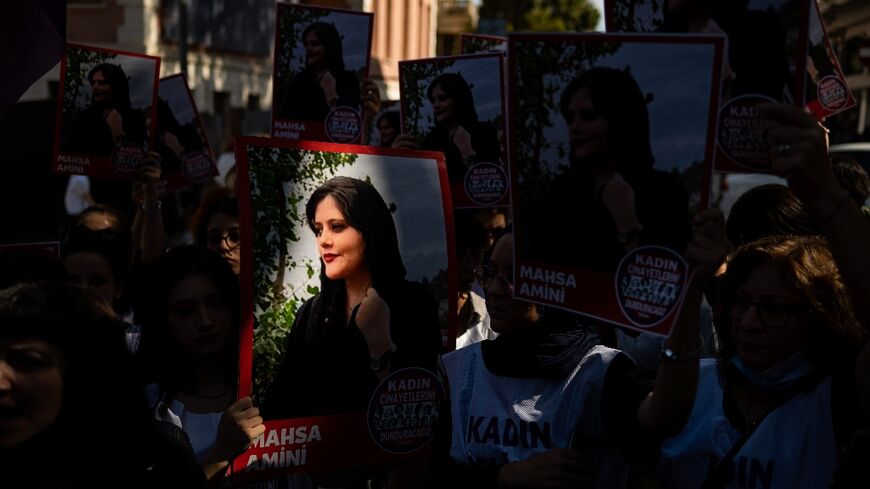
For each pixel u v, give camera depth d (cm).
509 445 296
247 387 286
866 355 253
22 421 199
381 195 302
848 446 207
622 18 276
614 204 251
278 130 566
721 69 243
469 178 509
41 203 973
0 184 971
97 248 416
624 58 250
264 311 288
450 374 313
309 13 564
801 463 268
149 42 1977
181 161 609
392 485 317
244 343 286
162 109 608
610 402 281
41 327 200
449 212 310
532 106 258
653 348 388
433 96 518
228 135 1909
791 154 226
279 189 291
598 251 254
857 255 225
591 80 252
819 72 412
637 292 249
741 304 275
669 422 247
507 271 295
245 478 284
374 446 298
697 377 245
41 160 973
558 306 258
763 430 273
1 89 319
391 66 3023
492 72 513
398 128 629
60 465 202
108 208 482
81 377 203
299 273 292
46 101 973
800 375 271
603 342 389
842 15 1031
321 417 292
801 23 258
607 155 252
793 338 270
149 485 208
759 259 271
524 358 296
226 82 2316
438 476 306
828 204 227
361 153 301
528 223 260
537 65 256
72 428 202
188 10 2128
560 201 257
